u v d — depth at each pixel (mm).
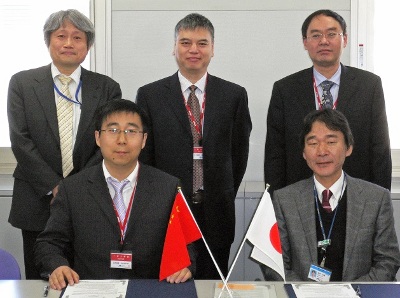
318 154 2383
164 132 2904
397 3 3740
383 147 2840
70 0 3814
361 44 3729
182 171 2885
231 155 3029
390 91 3789
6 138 3912
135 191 2275
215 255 2990
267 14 3730
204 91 2957
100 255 2217
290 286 2070
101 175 2297
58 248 2250
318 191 2449
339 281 2248
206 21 2934
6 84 3875
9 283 2105
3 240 3734
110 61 3793
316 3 3719
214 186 2906
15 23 3848
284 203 2467
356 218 2383
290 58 3752
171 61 3789
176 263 2117
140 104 2977
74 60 2859
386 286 2061
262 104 3787
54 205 2299
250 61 3764
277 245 2102
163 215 2254
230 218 2996
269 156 2969
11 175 3846
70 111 2854
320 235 2408
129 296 1955
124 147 2230
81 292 1986
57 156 2805
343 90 2857
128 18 3768
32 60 3863
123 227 2252
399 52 3758
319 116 2432
